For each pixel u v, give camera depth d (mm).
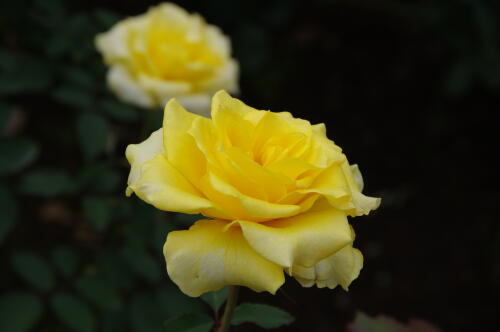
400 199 1182
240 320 474
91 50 759
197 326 473
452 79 1061
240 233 410
